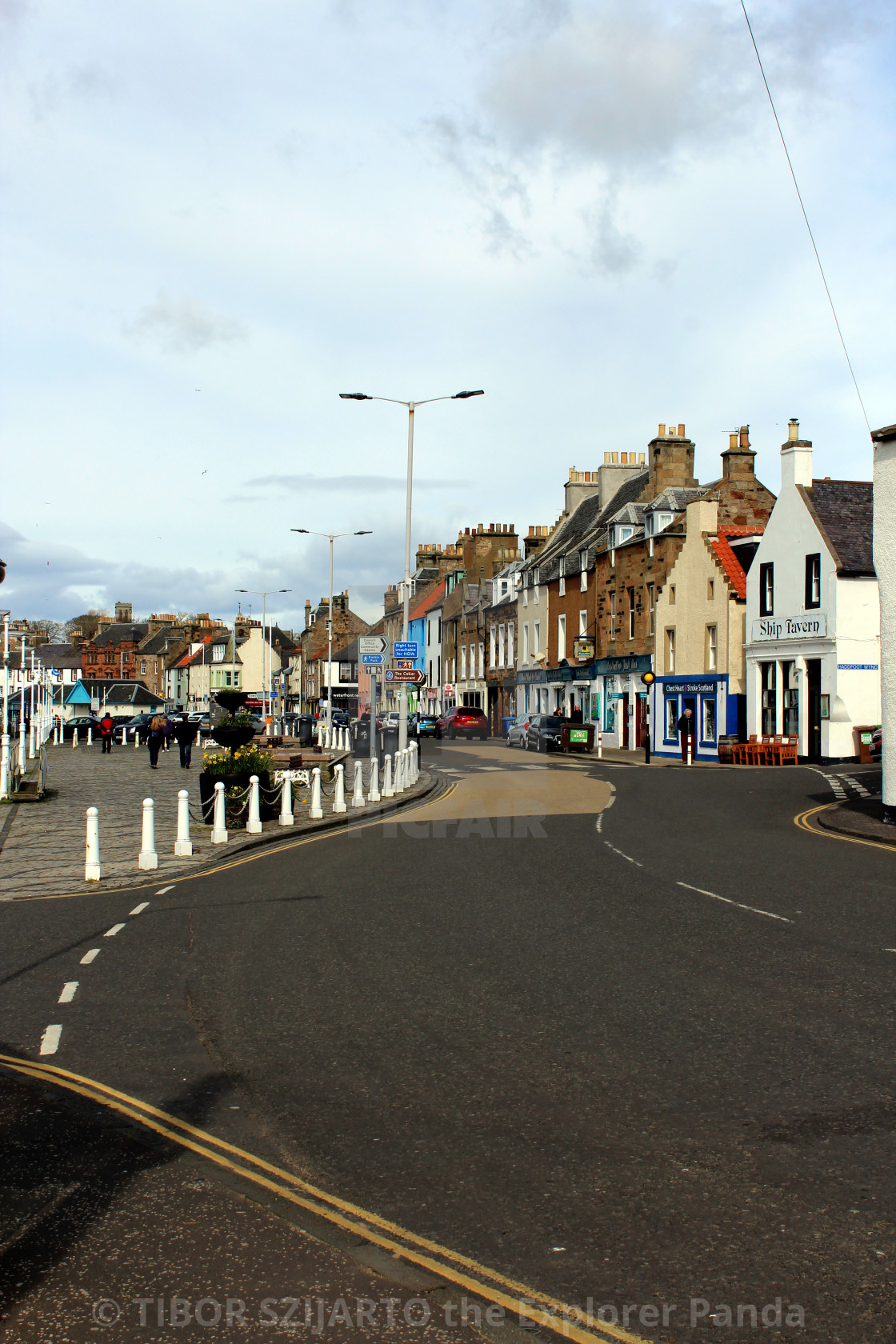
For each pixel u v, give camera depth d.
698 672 43.53
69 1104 6.22
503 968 9.22
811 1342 3.76
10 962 9.94
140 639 155.88
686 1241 4.45
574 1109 5.95
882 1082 6.26
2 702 33.12
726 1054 6.82
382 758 39.62
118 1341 3.81
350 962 9.59
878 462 19.33
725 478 46.03
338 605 111.12
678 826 19.66
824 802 23.53
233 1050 7.20
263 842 19.00
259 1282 4.20
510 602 67.50
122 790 28.62
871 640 35.38
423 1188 5.00
